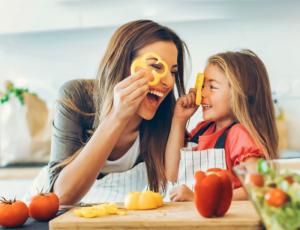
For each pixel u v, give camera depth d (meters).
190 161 1.44
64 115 1.56
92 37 3.03
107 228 1.03
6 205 1.13
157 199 1.17
